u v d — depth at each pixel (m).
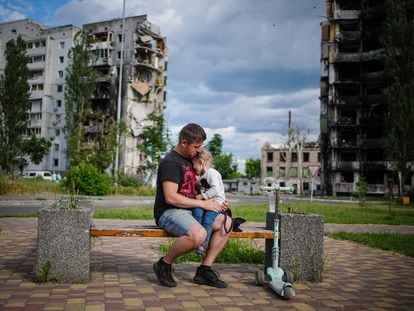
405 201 37.19
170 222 4.93
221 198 5.15
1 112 54.59
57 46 76.62
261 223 13.55
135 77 65.94
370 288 5.29
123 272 5.76
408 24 45.00
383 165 55.00
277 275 5.02
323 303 4.52
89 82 57.78
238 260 6.72
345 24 59.78
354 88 59.00
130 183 38.91
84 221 4.99
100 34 68.38
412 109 42.06
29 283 4.94
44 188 30.56
